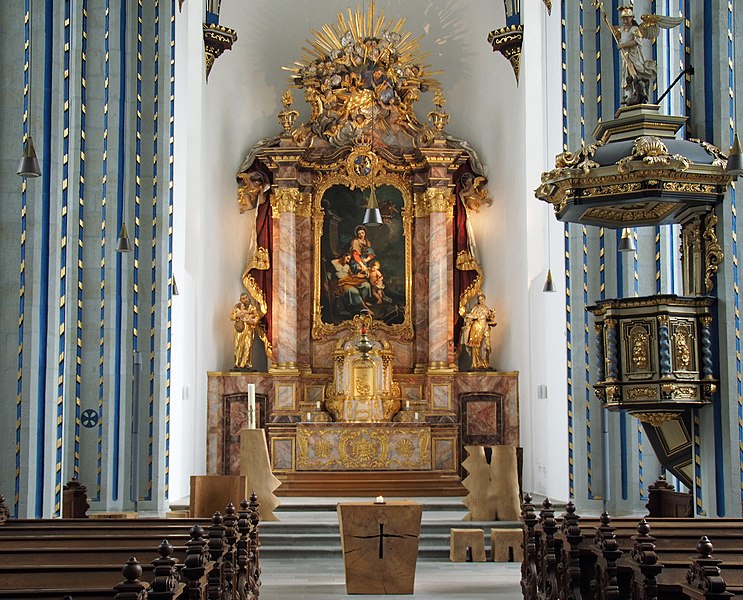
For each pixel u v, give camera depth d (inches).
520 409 1018.1
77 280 721.6
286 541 725.9
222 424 1012.5
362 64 1083.3
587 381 738.2
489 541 735.1
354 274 1079.6
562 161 533.0
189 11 970.7
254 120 1088.8
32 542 366.6
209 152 1013.2
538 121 995.9
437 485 969.5
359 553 561.3
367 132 1085.1
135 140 767.1
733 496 515.2
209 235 1011.9
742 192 525.0
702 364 525.3
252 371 1032.2
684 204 554.6
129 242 719.7
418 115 1120.2
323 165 1087.0
